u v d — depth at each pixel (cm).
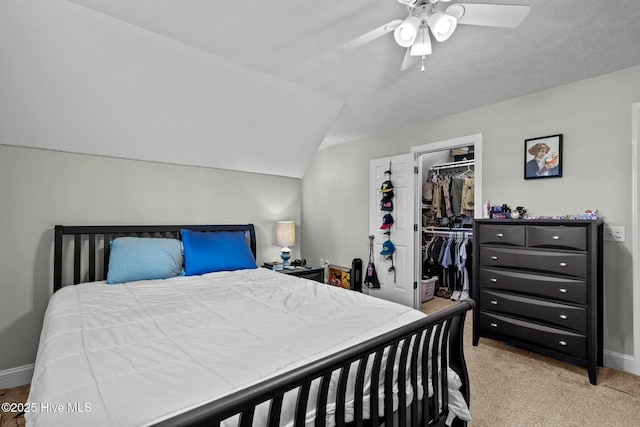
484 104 302
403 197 379
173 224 295
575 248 222
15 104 199
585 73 236
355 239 442
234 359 107
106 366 101
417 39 147
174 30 181
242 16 167
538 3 155
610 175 235
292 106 279
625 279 230
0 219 215
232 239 290
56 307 169
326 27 176
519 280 248
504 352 262
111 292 199
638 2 153
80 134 232
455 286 444
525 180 279
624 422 173
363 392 111
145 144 261
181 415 63
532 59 214
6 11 158
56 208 236
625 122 229
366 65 222
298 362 105
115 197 263
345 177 457
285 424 90
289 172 368
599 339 232
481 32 181
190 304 174
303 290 207
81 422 74
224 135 282
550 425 170
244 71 229
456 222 464
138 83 215
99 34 179
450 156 486
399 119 349
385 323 143
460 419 147
